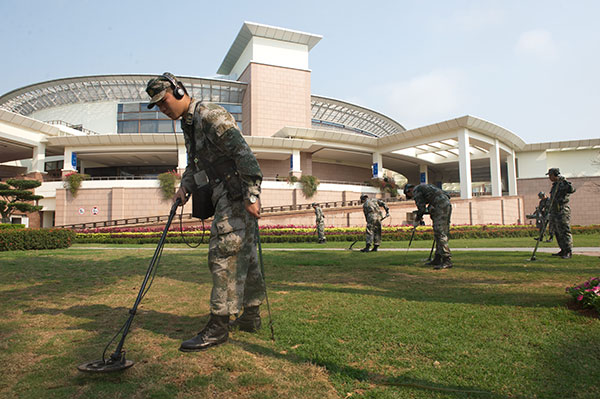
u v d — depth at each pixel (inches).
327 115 1860.2
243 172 101.7
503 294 158.2
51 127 1226.6
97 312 137.3
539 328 111.6
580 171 1444.4
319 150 1440.7
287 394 73.9
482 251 387.9
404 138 1315.2
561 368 84.2
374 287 182.1
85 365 79.5
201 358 91.6
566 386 75.7
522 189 1448.1
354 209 1019.9
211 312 101.4
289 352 97.2
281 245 591.5
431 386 76.5
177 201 111.6
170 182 1131.3
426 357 92.8
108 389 74.3
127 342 102.8
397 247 499.8
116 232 856.3
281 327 117.7
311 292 170.6
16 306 146.7
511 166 1449.3
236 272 103.7
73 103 1545.3
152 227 950.4
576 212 1387.8
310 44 1653.5
